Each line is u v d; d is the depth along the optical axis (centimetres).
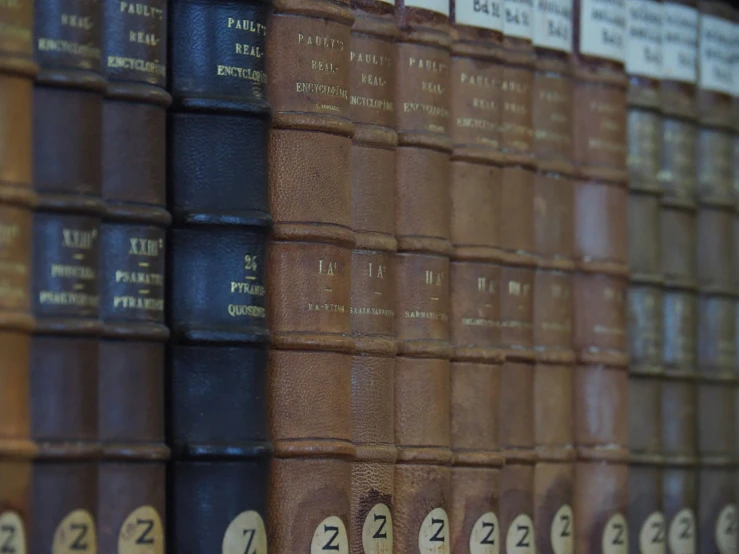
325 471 68
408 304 74
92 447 61
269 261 69
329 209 70
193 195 66
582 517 81
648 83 87
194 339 65
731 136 92
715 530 88
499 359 76
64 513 60
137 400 64
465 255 76
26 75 60
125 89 64
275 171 69
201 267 66
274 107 70
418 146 74
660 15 88
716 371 89
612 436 81
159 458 64
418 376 73
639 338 85
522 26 80
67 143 62
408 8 75
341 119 71
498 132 78
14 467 59
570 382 81
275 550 67
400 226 74
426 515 72
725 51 92
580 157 83
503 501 76
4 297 59
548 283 80
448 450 73
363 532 70
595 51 84
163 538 64
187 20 67
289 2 70
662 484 85
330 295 70
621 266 83
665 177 88
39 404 60
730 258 91
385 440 72
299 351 69
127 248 64
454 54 77
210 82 67
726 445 89
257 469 66
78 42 62
